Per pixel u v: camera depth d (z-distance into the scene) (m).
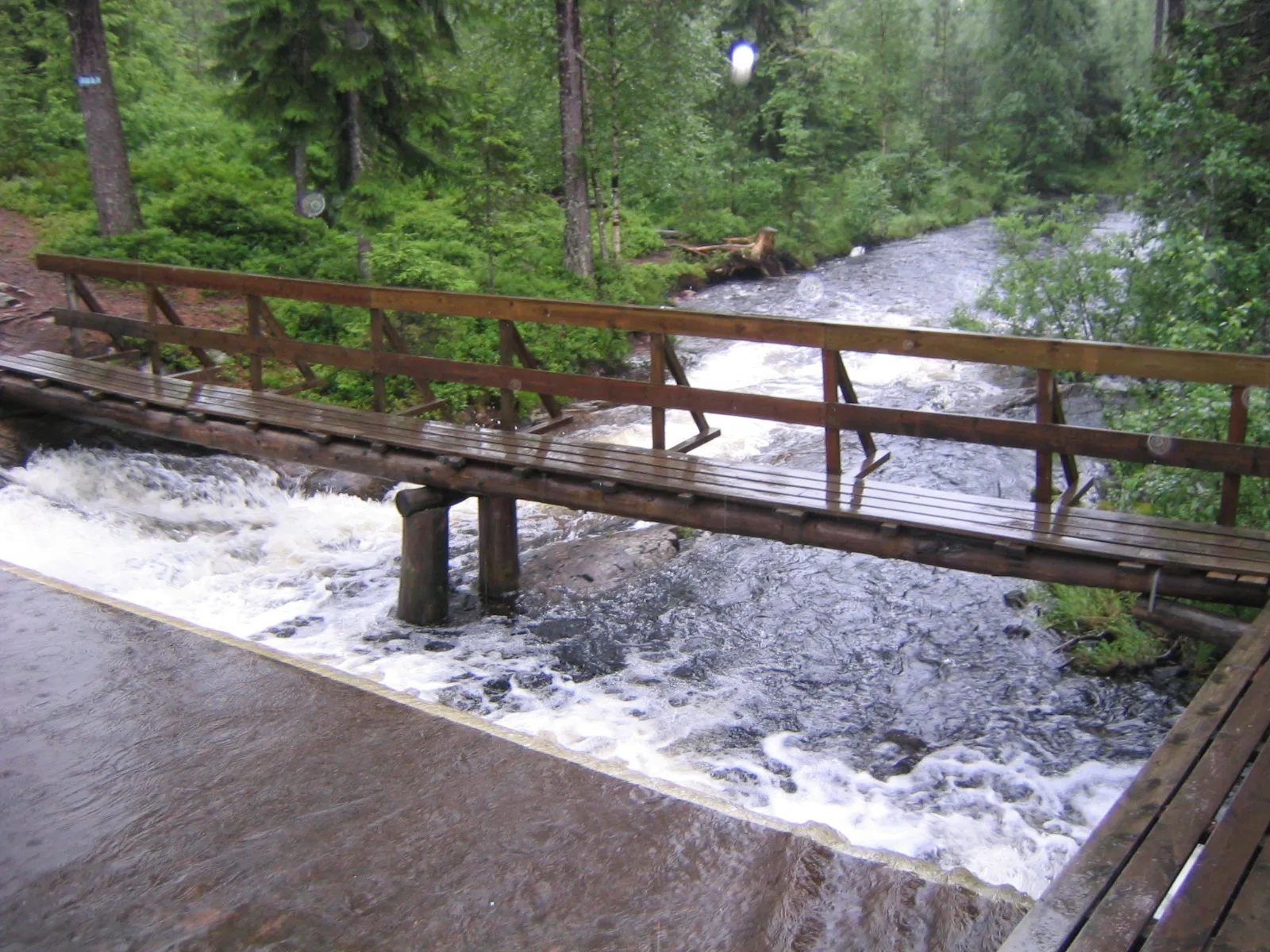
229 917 2.84
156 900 2.91
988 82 37.84
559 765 3.59
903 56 36.66
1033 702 6.05
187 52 27.83
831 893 2.88
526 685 6.26
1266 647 4.07
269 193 17.50
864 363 14.49
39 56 20.34
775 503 5.90
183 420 8.10
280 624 7.02
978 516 5.67
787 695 6.17
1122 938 2.34
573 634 7.00
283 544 8.38
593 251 20.64
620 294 18.12
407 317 13.27
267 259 14.84
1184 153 11.96
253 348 8.60
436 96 14.89
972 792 5.16
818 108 31.84
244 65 14.85
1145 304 12.19
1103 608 6.92
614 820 3.26
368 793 3.43
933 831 4.80
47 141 18.72
